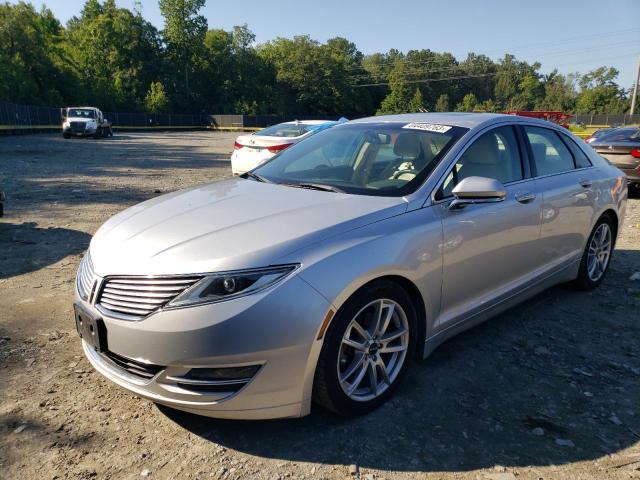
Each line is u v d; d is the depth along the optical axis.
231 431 2.72
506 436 2.71
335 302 2.52
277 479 2.37
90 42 71.75
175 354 2.37
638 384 3.23
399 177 3.29
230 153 22.08
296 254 2.51
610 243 4.92
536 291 4.09
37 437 2.63
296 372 2.48
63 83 58.72
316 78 87.88
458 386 3.18
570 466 2.49
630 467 2.48
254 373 2.42
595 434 2.73
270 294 2.39
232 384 2.42
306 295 2.45
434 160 3.33
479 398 3.05
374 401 2.88
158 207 3.25
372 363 2.84
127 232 2.89
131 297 2.49
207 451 2.56
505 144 3.80
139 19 75.25
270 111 87.56
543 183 3.95
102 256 2.74
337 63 92.38
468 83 118.31
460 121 3.78
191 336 2.35
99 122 34.47
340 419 2.83
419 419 2.84
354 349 2.77
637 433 2.75
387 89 111.19
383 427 2.76
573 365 3.46
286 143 10.20
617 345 3.76
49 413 2.83
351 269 2.58
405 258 2.83
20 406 2.88
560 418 2.87
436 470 2.45
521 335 3.91
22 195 9.50
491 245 3.41
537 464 2.50
